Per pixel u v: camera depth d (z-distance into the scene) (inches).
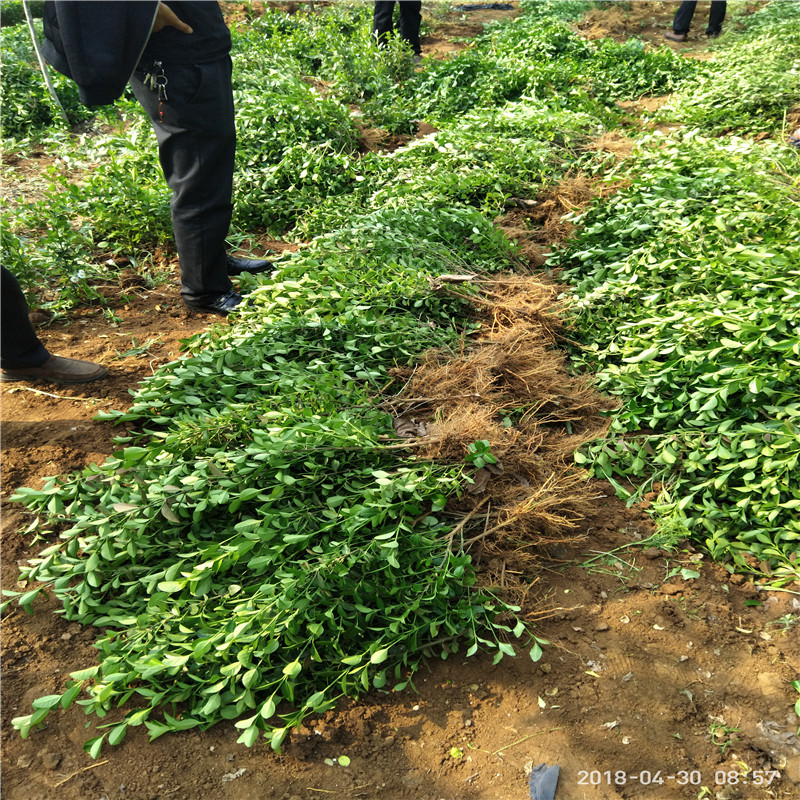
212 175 143.0
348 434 105.1
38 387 134.6
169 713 84.4
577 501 110.1
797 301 120.6
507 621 94.8
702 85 296.0
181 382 117.9
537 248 178.4
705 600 97.6
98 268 174.6
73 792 76.1
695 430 115.8
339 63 309.1
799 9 430.0
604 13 477.1
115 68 117.8
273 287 140.0
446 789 77.4
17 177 234.4
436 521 101.3
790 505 99.7
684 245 145.9
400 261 154.1
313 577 87.7
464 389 125.3
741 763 79.0
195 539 96.2
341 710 85.2
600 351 140.0
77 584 97.4
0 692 84.5
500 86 307.4
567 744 81.2
